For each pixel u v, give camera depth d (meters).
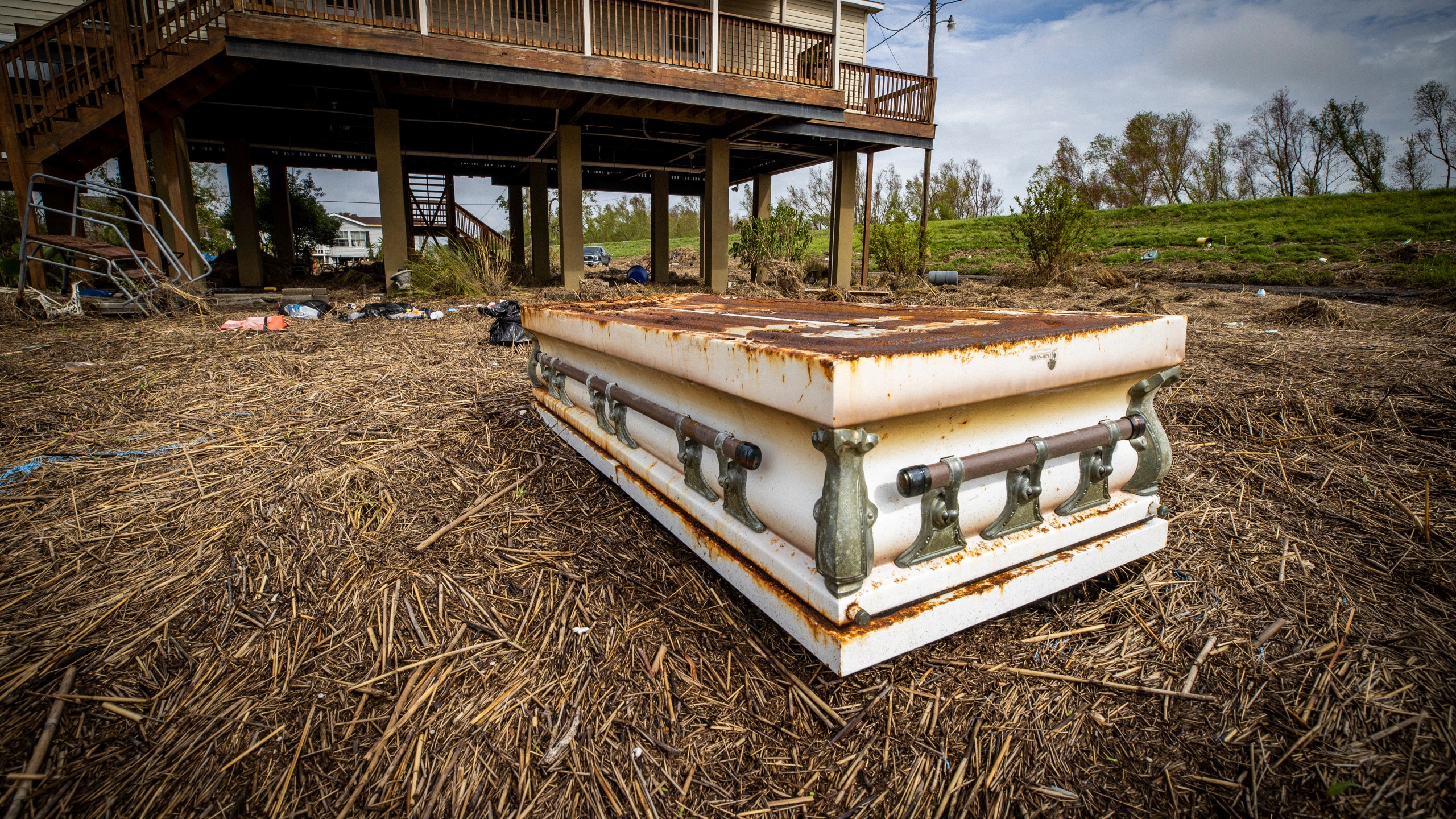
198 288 8.60
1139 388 1.64
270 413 3.12
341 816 1.26
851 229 14.45
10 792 1.25
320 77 9.20
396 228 9.91
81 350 4.46
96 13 7.44
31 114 7.40
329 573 1.93
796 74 12.79
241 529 2.10
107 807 1.25
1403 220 19.70
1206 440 2.84
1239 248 19.11
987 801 1.27
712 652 1.63
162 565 1.94
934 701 1.48
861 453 1.15
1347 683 1.50
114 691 1.50
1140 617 1.73
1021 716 1.44
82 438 2.79
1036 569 1.48
